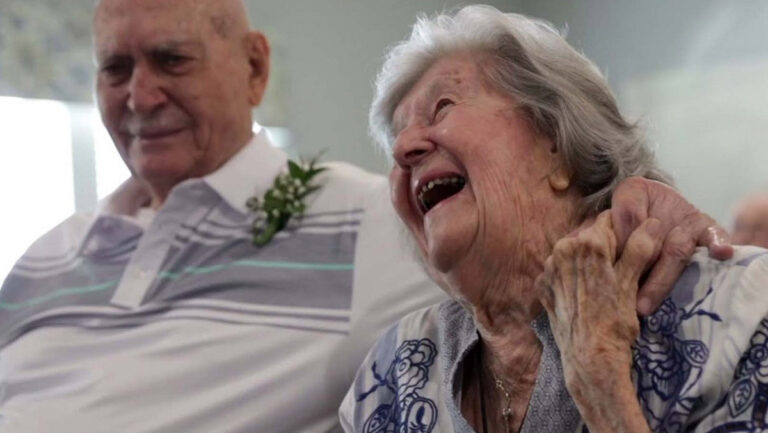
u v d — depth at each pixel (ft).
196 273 5.77
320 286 5.57
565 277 3.49
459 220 3.83
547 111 3.89
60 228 6.55
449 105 4.03
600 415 3.31
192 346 5.54
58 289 6.19
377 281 5.54
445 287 4.21
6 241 11.18
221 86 5.98
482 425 4.08
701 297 3.39
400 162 4.07
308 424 5.40
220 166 6.06
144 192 6.48
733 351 3.22
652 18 13.01
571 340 3.43
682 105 12.60
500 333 3.96
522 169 3.85
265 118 12.46
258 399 5.39
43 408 5.66
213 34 5.98
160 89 5.92
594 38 13.67
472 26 4.14
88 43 11.44
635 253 3.46
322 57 13.10
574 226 3.87
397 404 4.30
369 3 13.52
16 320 6.25
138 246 5.95
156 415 5.44
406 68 4.29
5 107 11.21
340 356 5.41
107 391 5.54
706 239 3.51
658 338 3.43
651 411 3.34
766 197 8.55
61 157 11.46
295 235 5.80
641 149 4.00
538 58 3.94
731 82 12.11
